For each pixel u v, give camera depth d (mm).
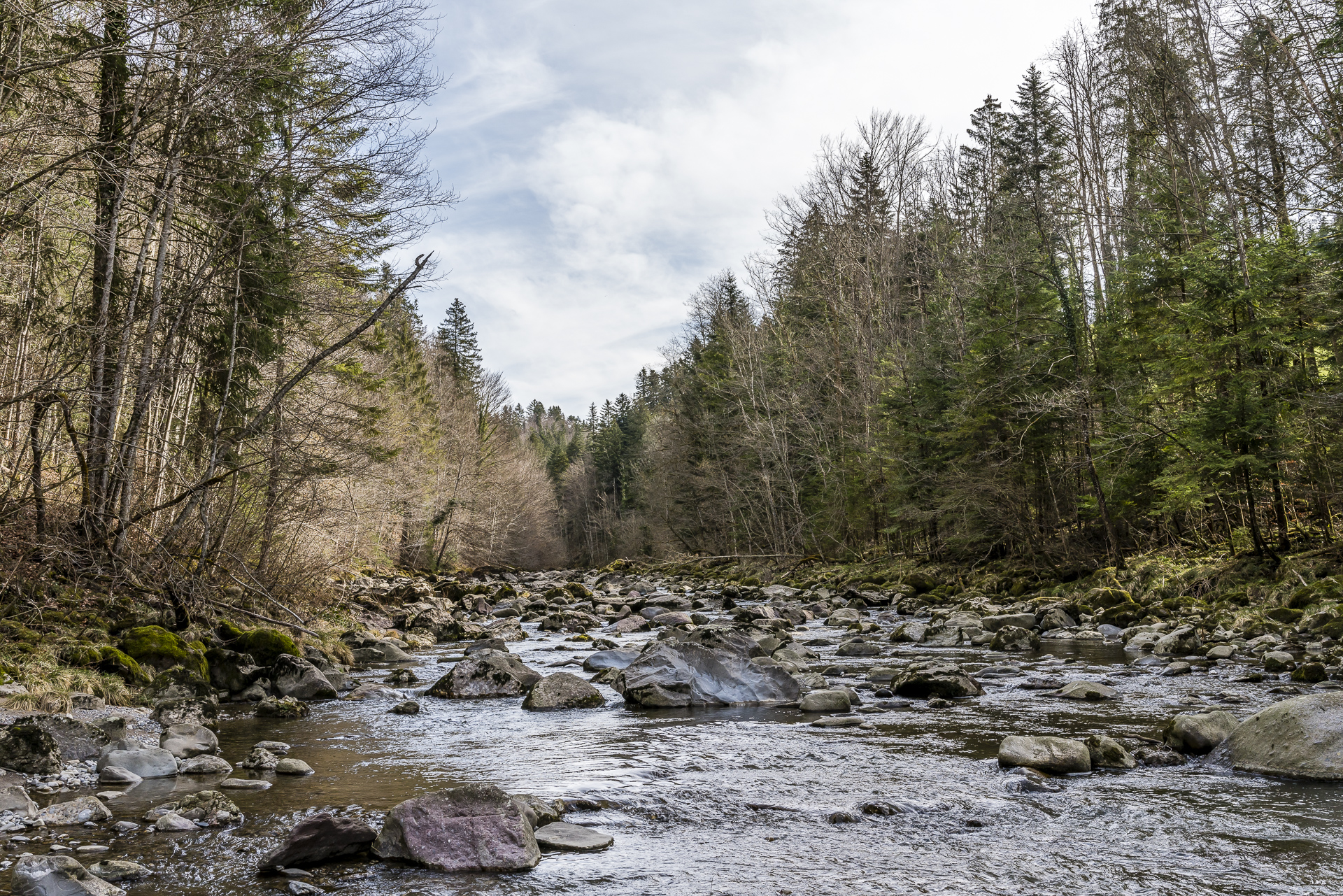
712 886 4410
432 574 47406
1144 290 22891
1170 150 29438
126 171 12508
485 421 65750
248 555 16047
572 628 21562
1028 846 5031
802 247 46500
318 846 4809
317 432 15031
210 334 15305
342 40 13914
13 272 13867
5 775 6273
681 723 9188
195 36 12711
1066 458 26031
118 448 13070
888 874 4582
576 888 4402
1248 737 6828
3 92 11641
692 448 53812
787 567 40219
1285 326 18625
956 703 9914
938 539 32344
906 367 32969
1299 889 4273
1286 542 18641
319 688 11289
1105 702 9664
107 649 10445
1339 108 22078
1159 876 4492
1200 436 19031
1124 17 29688
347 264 15906
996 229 38812
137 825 5344
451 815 4965
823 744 7930
